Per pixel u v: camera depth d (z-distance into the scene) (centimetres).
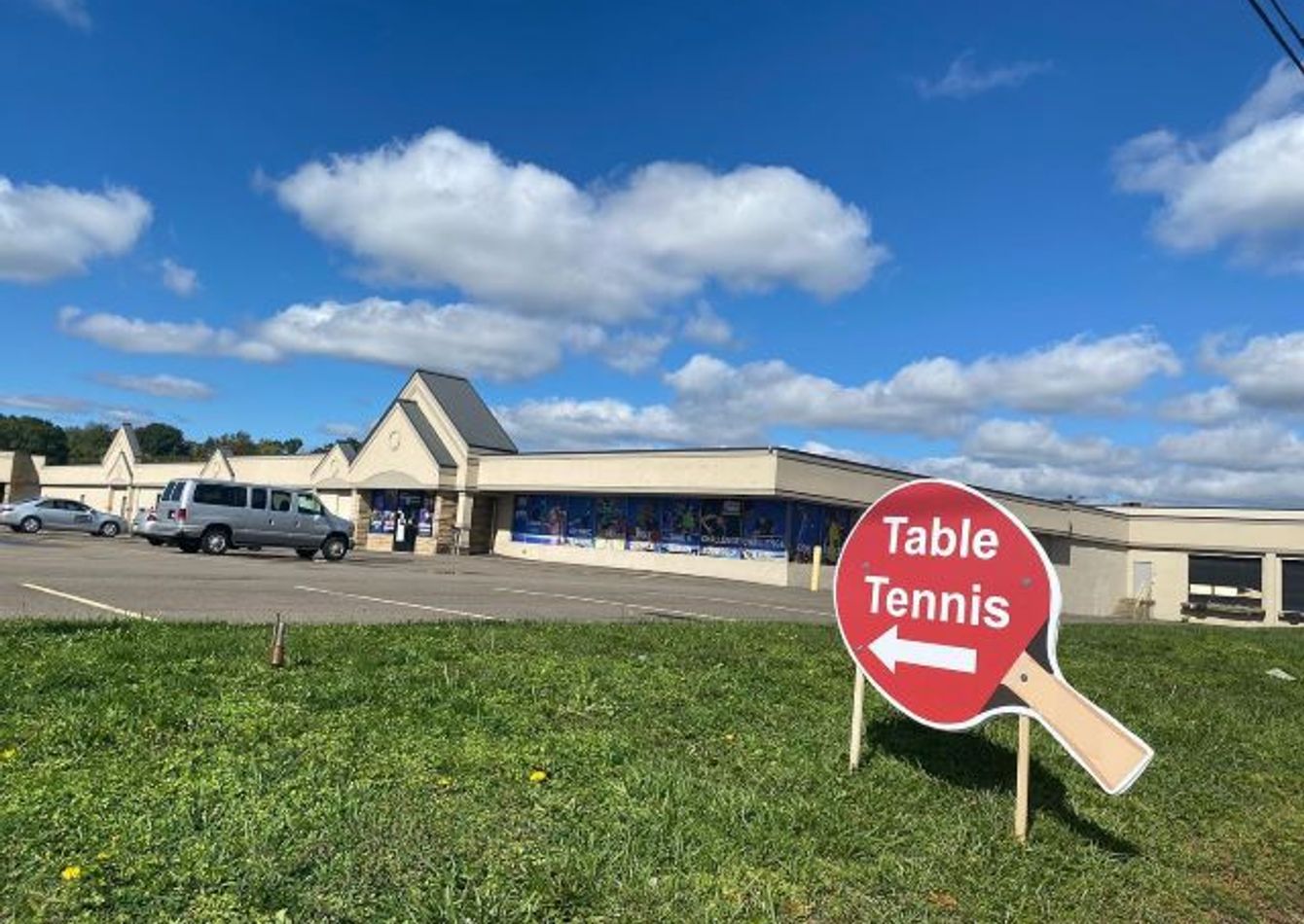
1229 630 2098
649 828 461
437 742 556
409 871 391
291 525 2700
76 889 351
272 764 492
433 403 4284
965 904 436
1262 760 792
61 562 1925
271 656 746
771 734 659
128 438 6881
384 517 4469
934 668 559
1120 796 627
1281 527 4491
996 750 685
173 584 1555
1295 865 563
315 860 389
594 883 398
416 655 809
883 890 436
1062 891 468
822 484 3369
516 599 1653
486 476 4138
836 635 1211
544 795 491
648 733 629
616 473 3666
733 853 446
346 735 553
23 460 7956
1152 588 4806
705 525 3484
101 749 502
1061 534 4403
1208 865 542
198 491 2581
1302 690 1202
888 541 590
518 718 624
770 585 3231
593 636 998
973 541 550
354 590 1633
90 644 773
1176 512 4831
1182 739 813
